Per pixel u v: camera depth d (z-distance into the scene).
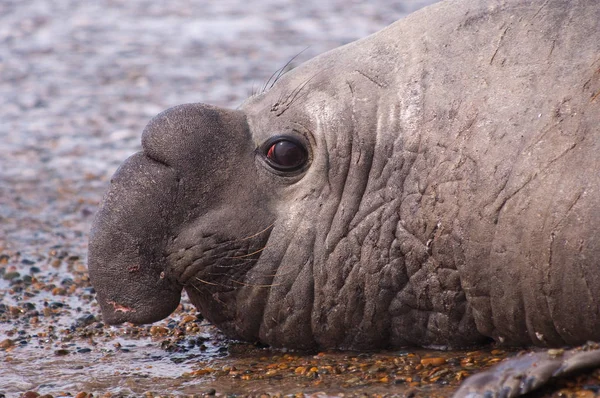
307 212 14.55
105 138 32.16
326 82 14.91
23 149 31.39
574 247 12.95
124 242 14.80
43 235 23.44
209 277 14.96
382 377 13.78
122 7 53.62
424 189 14.02
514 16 14.28
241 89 36.25
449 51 14.38
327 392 13.41
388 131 14.30
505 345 14.46
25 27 49.25
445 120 13.98
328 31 45.59
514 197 13.31
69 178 28.42
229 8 52.38
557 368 12.33
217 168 14.84
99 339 16.77
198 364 15.20
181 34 46.78
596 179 12.84
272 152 14.78
